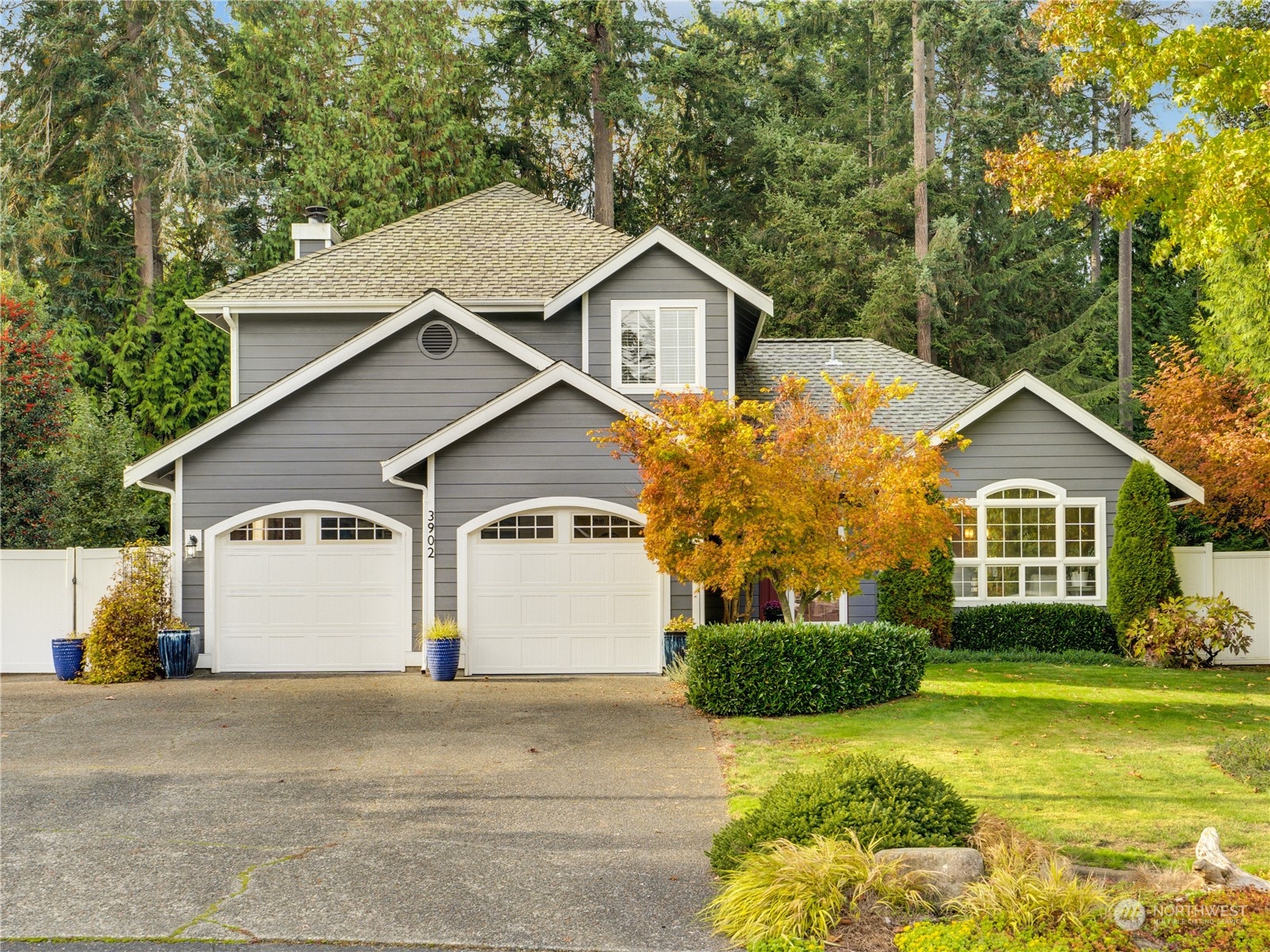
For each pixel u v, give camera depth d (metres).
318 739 11.40
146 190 31.06
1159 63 11.73
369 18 33.62
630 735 11.45
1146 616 17.44
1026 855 6.79
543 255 20.56
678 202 37.62
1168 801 8.51
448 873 7.17
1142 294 33.94
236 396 19.36
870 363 22.27
